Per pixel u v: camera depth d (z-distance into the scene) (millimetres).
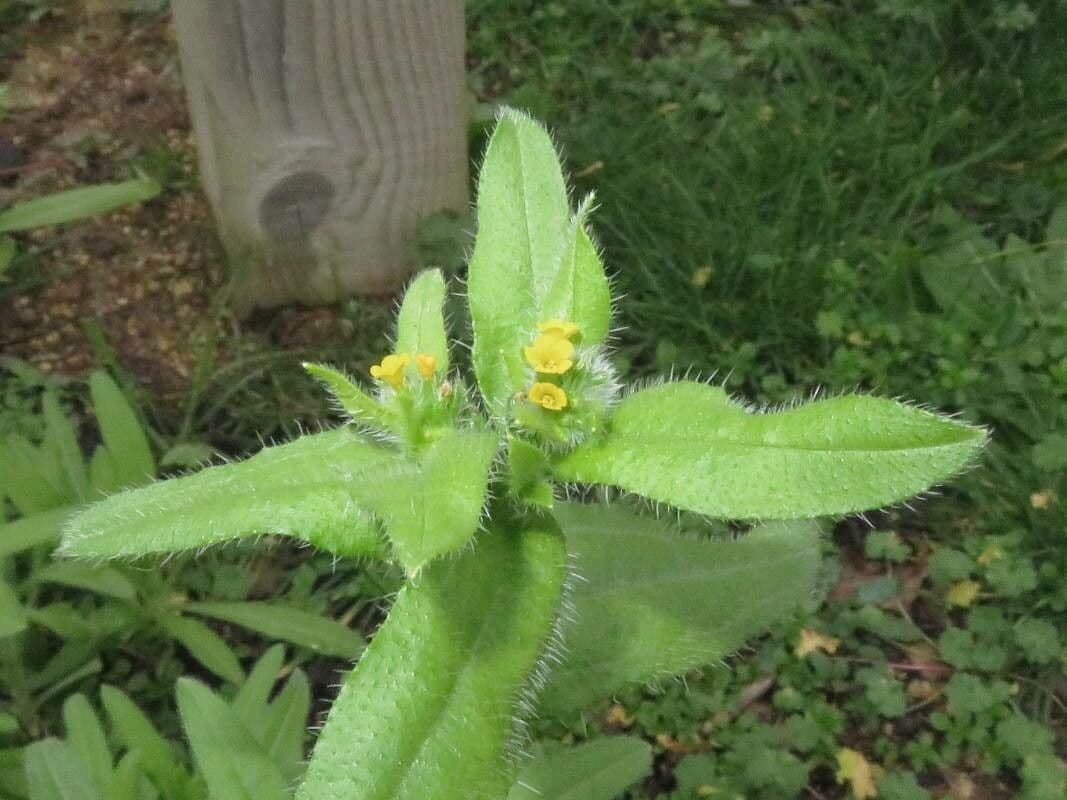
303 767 236
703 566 193
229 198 341
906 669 310
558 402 142
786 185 395
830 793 289
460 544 125
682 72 449
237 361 349
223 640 303
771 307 364
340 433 156
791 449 131
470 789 136
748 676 305
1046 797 274
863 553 332
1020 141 424
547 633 146
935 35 446
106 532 142
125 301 368
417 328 163
